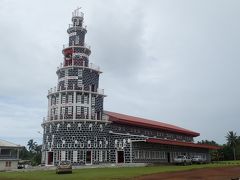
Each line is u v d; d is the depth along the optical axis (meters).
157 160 77.94
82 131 68.81
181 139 100.94
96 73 75.31
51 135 70.44
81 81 71.56
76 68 72.00
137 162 71.25
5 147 69.06
